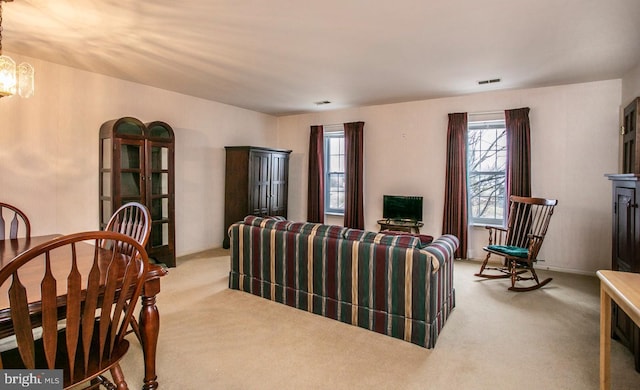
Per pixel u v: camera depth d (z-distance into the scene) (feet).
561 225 14.34
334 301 9.17
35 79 11.27
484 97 15.66
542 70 12.18
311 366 6.98
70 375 4.16
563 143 14.20
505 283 12.60
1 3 7.22
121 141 12.25
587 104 13.74
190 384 6.31
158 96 14.96
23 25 8.63
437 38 9.42
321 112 20.30
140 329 5.88
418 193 17.42
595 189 13.74
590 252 13.91
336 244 9.05
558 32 8.98
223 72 12.69
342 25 8.64
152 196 13.37
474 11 7.85
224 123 18.24
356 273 8.74
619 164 13.19
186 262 14.97
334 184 20.54
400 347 7.81
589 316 9.62
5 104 10.71
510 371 6.88
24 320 3.82
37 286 4.61
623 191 7.92
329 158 20.67
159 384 6.28
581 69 12.07
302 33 9.12
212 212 17.76
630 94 12.19
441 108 16.70
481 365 7.09
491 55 10.71
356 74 12.85
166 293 11.07
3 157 10.70
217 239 18.06
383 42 9.73
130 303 5.02
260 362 7.10
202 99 16.99
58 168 11.89
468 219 16.25
